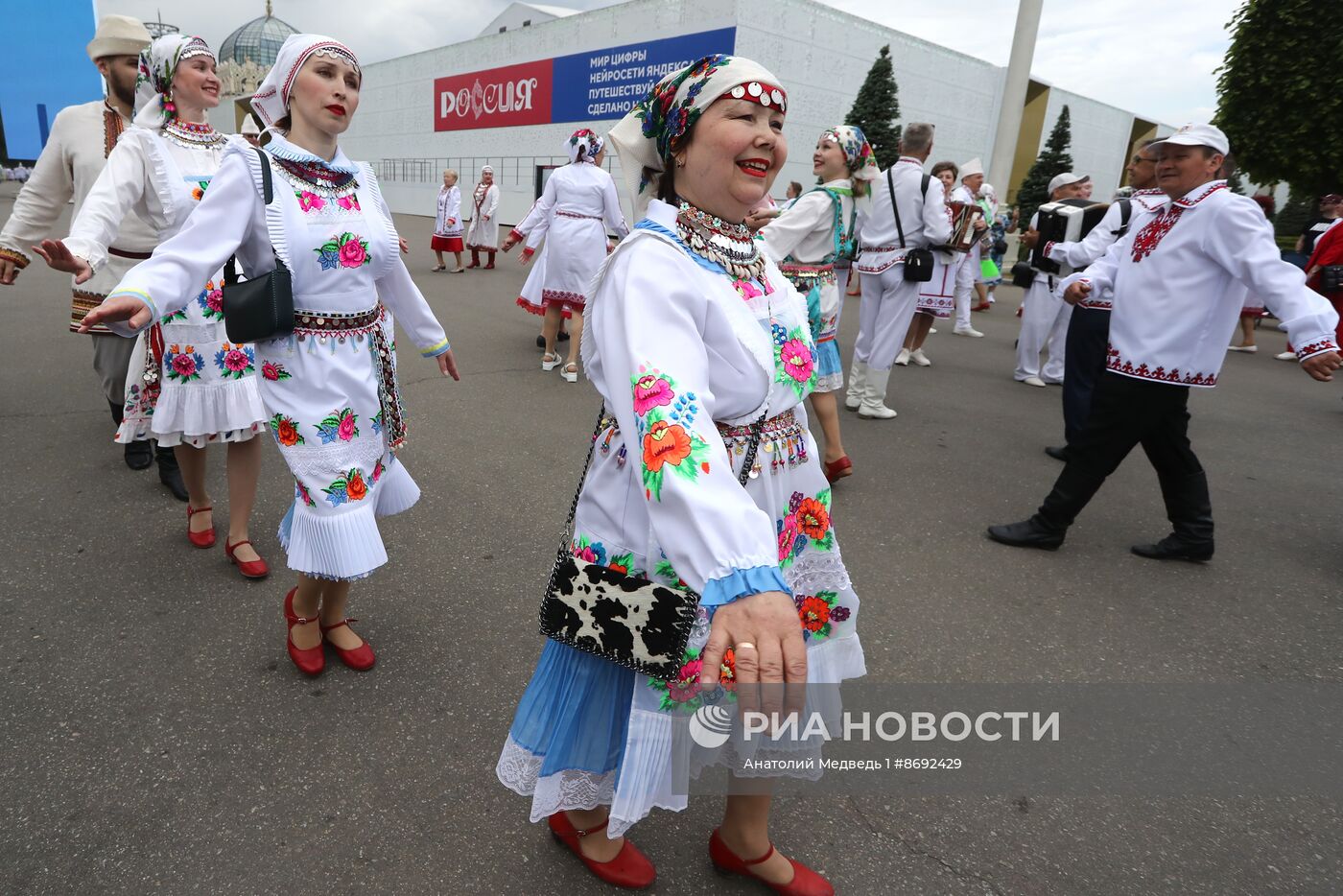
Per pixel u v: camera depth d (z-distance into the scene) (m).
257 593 2.98
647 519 1.41
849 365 7.94
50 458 4.20
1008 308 12.91
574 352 6.29
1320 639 3.05
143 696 2.38
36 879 1.74
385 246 2.33
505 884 1.79
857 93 20.72
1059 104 27.81
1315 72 12.02
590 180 6.20
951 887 1.86
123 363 3.74
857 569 3.45
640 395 1.18
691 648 1.42
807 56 19.00
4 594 2.89
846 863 1.92
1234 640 3.02
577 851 1.82
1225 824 2.08
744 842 1.75
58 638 2.64
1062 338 7.01
